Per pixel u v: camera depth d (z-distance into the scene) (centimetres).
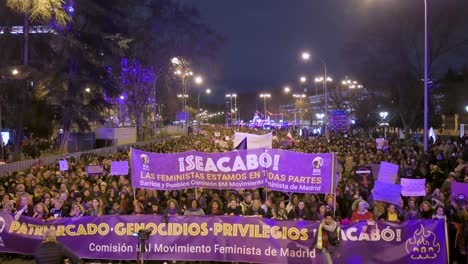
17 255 1087
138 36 4731
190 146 2997
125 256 1036
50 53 3084
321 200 1244
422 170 1764
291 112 10075
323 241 877
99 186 1367
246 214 1129
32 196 1252
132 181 1136
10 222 1073
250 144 1494
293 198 1196
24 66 2767
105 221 1045
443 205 1074
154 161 1129
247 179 1098
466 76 5450
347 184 1290
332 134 4922
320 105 8606
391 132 5719
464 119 5438
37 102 3241
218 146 2822
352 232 957
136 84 5147
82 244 1045
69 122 3347
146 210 1161
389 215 1065
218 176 1110
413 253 950
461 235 972
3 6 2684
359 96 6238
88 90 3278
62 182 1459
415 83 3747
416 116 4184
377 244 954
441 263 948
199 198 1232
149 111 6097
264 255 994
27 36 2888
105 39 3494
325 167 1064
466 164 1638
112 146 3819
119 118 6247
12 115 3084
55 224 1052
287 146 2769
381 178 1151
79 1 3253
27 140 3444
